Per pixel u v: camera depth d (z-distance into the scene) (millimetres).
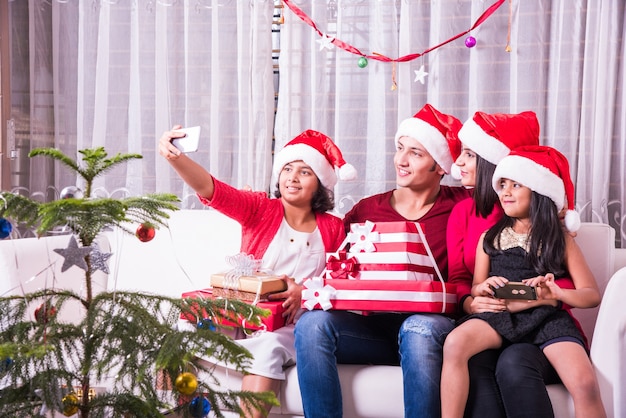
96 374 1274
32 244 2062
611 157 2717
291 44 2871
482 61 2744
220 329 2049
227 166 2973
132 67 3004
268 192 2928
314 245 2270
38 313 1281
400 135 2311
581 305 1940
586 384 1766
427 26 2803
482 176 2191
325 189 2322
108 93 3023
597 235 2213
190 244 2434
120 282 2441
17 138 3066
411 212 2326
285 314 2074
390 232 2051
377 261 2041
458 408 1815
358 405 1930
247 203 2270
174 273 2422
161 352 1202
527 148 2111
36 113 3074
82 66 3033
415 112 2814
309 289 2029
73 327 1274
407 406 1860
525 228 2092
